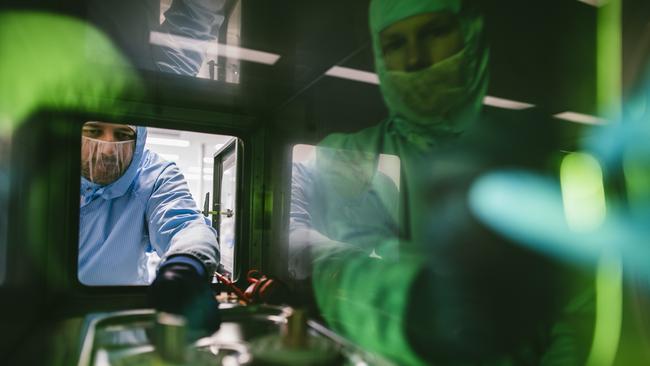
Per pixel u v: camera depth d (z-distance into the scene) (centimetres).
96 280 142
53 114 92
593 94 106
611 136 107
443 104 96
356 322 85
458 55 92
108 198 140
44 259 88
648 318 94
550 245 102
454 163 102
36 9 69
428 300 93
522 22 99
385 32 91
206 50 92
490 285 96
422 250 104
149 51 92
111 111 99
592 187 108
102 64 90
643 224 105
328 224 122
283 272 119
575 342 88
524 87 101
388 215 110
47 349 62
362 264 108
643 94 102
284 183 119
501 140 103
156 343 54
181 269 82
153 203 142
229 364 57
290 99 112
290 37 88
